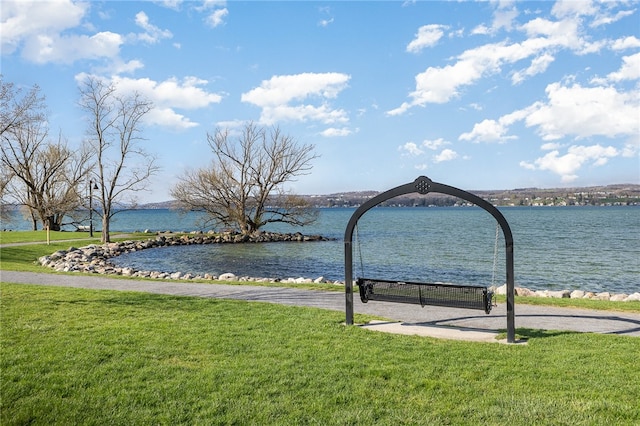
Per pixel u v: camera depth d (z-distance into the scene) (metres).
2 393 5.78
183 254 36.69
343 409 5.41
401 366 6.78
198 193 50.88
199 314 10.36
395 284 9.70
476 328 9.71
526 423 5.01
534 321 10.52
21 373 6.39
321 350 7.58
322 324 9.54
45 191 54.28
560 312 11.65
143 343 7.82
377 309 11.86
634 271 25.75
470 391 5.89
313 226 83.00
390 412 5.33
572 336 8.80
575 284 21.95
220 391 5.88
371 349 7.68
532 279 23.38
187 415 5.27
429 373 6.50
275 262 31.47
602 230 60.34
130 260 32.62
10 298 12.00
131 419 5.19
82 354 7.18
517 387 6.02
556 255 33.12
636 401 5.54
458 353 7.50
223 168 50.34
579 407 5.36
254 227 52.28
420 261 30.80
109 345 7.69
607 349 7.80
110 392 5.84
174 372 6.49
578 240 45.19
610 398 5.64
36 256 29.86
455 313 11.41
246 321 9.70
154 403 5.57
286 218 53.88
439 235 54.09
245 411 5.34
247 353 7.41
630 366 6.85
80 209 50.44
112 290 14.01
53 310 10.51
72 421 5.16
